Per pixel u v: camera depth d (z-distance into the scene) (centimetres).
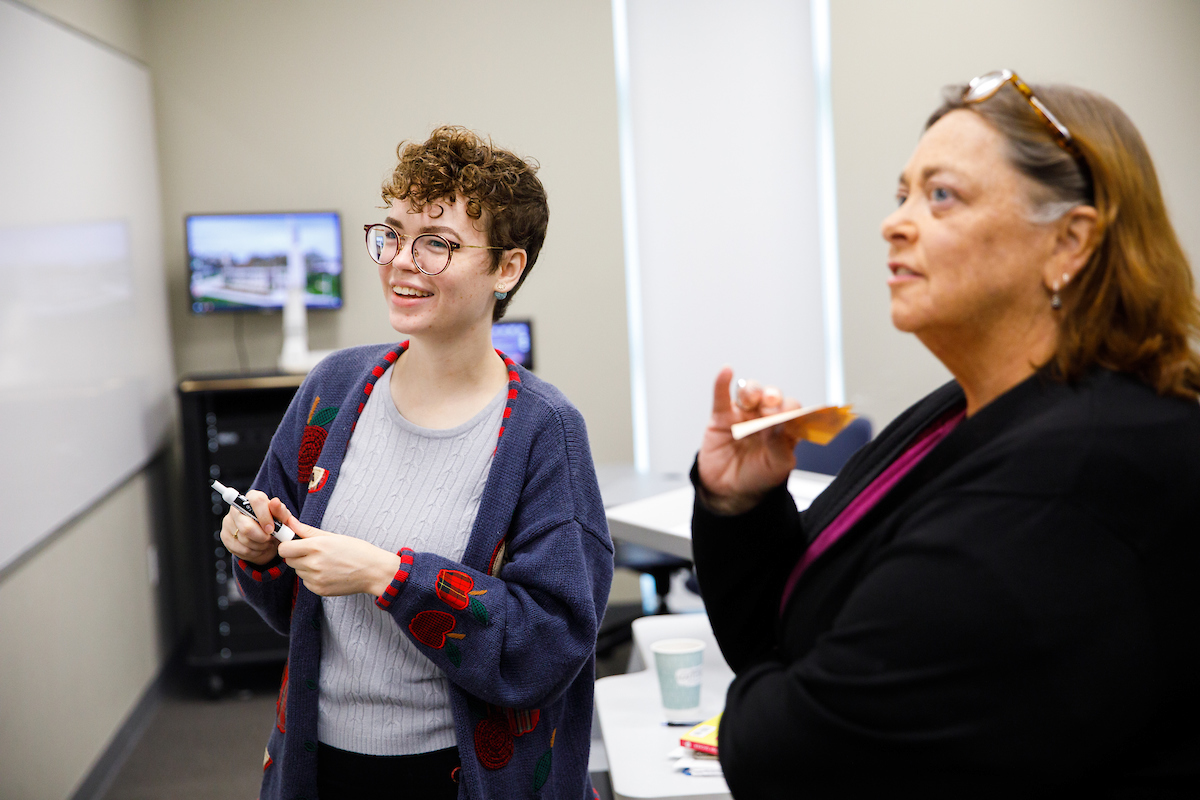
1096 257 69
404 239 120
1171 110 391
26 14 264
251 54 415
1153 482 64
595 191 439
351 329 428
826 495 96
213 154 416
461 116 429
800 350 451
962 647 63
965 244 70
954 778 65
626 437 451
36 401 253
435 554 117
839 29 431
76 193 299
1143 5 389
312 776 124
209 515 364
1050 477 64
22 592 239
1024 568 63
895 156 425
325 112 421
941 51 412
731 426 87
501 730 121
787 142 441
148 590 366
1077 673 62
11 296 242
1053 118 69
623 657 386
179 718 353
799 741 69
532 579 120
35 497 247
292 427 134
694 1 433
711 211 443
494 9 427
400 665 121
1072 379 70
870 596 69
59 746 262
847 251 441
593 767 199
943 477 71
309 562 112
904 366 431
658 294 446
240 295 404
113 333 329
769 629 93
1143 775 66
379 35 422
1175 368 68
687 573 362
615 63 436
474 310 122
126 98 364
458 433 125
